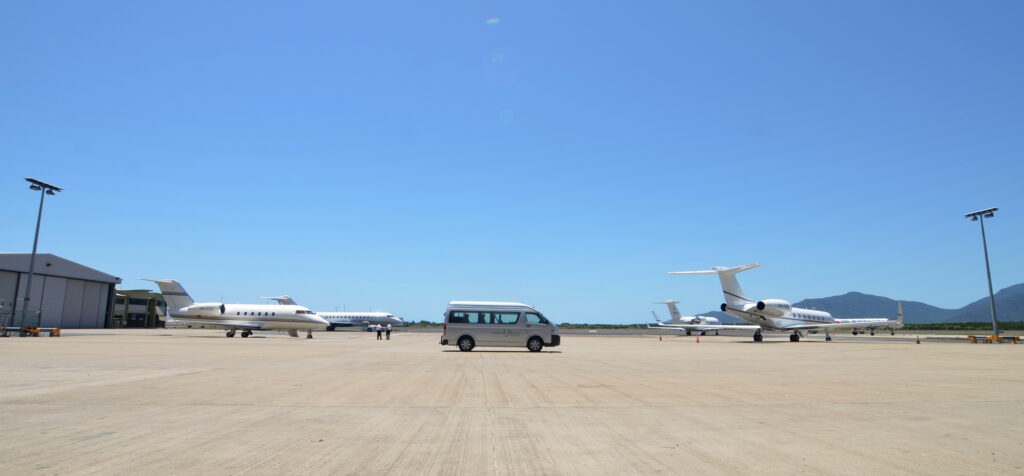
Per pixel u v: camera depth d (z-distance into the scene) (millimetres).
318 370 19906
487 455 7281
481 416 10383
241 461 6816
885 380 17484
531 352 33719
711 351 38188
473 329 33562
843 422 9781
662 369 21844
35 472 6176
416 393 13703
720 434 8688
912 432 8828
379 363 23766
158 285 64062
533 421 9867
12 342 39875
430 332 99812
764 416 10438
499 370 20703
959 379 17812
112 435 8289
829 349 41812
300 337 66875
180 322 64250
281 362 23797
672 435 8609
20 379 15852
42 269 84500
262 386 14758
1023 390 14727
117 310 112000
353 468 6570
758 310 56750
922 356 32031
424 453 7379
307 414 10398
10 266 79750
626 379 17609
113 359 24094
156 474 6164
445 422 9719
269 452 7316
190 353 29500
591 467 6672
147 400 11961
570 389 14773
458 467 6664
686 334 95250
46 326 85312
